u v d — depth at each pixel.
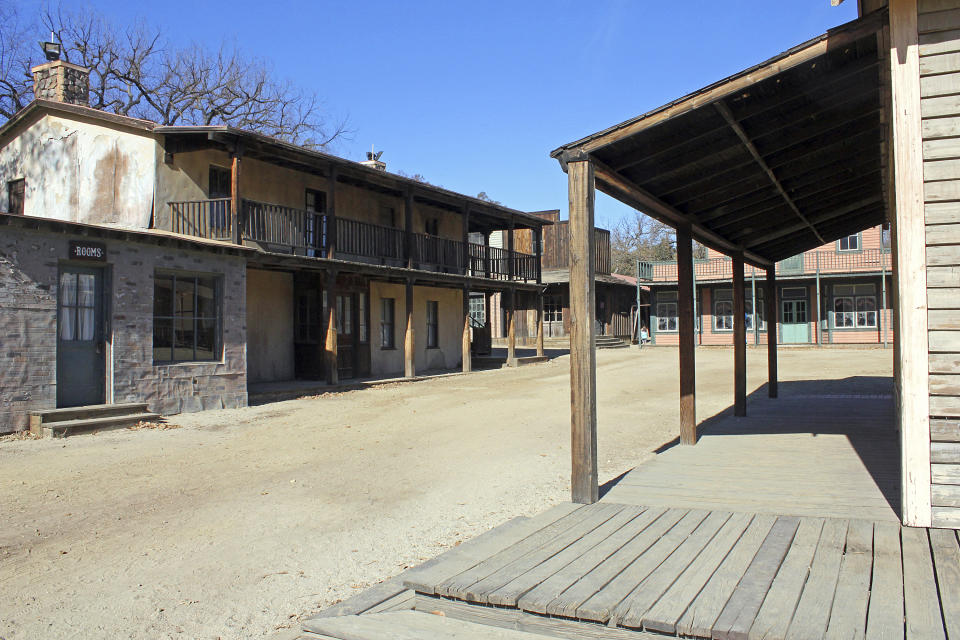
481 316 34.09
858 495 5.19
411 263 18.09
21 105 26.41
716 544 4.11
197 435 9.75
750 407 11.77
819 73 5.10
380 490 6.75
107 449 8.62
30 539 5.23
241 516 5.86
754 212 8.59
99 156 14.05
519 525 4.69
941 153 4.30
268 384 15.43
